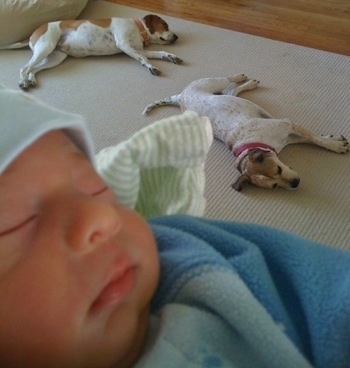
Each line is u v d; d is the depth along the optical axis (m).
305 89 1.88
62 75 2.12
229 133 1.64
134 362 0.55
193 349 0.56
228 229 0.70
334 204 1.46
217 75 2.01
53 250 0.45
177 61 2.09
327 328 0.61
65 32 2.19
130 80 2.04
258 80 1.94
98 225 0.46
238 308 0.57
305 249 0.66
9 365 0.48
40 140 0.48
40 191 0.47
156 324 0.58
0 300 0.45
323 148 1.63
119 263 0.48
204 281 0.59
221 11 2.41
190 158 0.70
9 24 2.25
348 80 1.91
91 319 0.47
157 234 0.66
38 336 0.46
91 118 1.86
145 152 0.68
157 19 2.22
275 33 2.21
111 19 2.19
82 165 0.51
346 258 0.66
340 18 2.27
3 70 2.18
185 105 1.80
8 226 0.45
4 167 0.44
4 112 0.46
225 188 1.53
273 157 1.50
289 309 0.65
